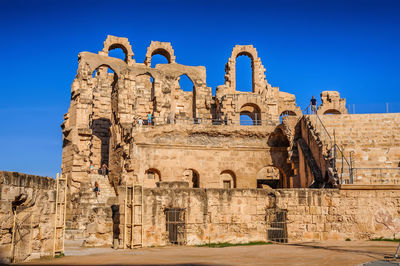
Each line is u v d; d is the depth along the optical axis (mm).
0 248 17953
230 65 63906
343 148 36938
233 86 63406
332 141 38406
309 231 29891
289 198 30141
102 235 29406
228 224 29359
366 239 29734
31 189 20141
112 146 50125
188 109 60062
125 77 52719
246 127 45688
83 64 51656
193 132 44875
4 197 18062
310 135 39875
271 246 27062
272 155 45969
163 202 28641
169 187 31250
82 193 42000
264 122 54000
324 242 28828
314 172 36656
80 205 39406
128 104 49812
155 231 28203
